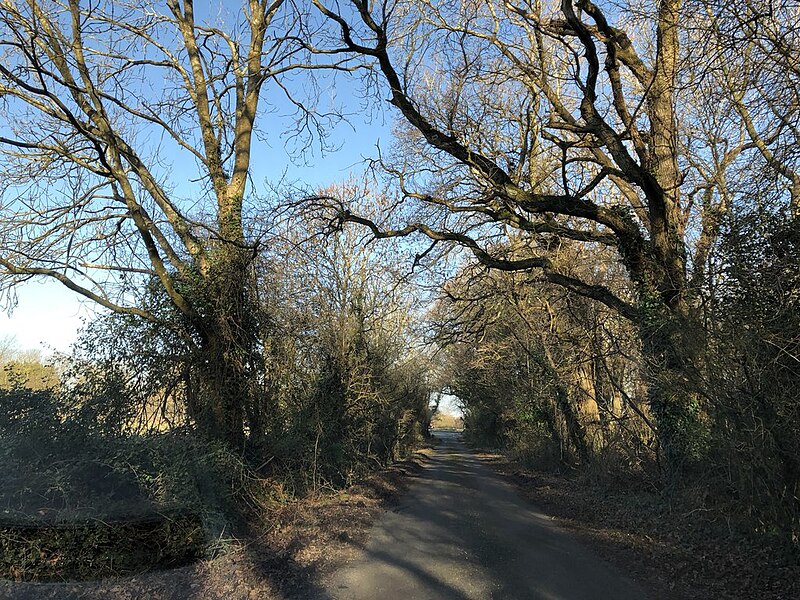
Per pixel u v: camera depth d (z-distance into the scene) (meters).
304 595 6.92
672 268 13.08
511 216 15.82
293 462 14.56
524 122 16.98
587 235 15.27
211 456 9.71
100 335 11.00
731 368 8.80
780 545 8.20
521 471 25.05
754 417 8.34
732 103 9.97
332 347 19.77
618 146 13.45
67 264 11.38
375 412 23.59
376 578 7.62
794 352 8.13
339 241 21.78
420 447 45.97
